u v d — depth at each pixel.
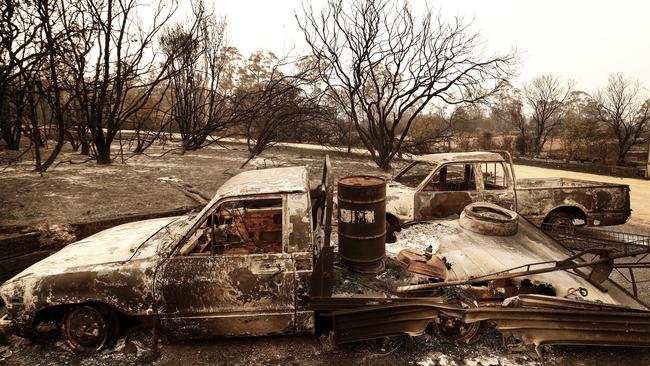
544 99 32.06
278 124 13.38
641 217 8.42
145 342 3.51
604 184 6.59
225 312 3.28
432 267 3.74
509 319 3.30
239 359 3.31
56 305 3.27
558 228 5.68
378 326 3.27
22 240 4.65
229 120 14.20
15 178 8.58
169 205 6.62
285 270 3.27
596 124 26.98
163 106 19.39
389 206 5.82
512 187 6.05
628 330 3.30
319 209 4.16
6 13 7.67
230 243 3.85
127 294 3.21
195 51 13.55
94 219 5.40
